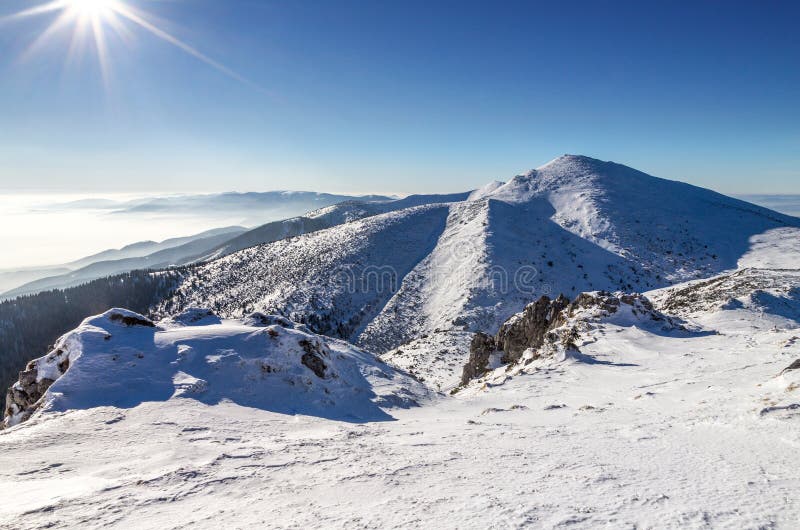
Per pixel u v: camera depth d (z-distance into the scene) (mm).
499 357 42375
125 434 10711
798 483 5949
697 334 28641
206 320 26016
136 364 16125
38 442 9992
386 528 4988
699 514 5043
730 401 11773
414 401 20188
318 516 5508
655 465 7195
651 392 15422
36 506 6055
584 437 9852
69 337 17203
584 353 25812
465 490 6258
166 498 6379
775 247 114438
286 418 14094
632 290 99500
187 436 10727
